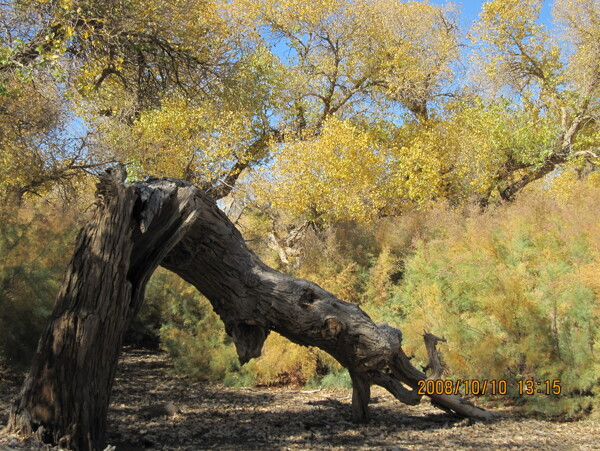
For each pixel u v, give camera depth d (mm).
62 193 13227
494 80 19547
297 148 14766
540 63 19875
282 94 19016
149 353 11250
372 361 6164
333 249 10719
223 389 8312
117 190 4508
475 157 17328
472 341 7465
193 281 5883
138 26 12703
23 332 7184
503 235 8586
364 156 14656
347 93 19984
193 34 15266
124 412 6391
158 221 4910
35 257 7730
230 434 5594
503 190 18469
